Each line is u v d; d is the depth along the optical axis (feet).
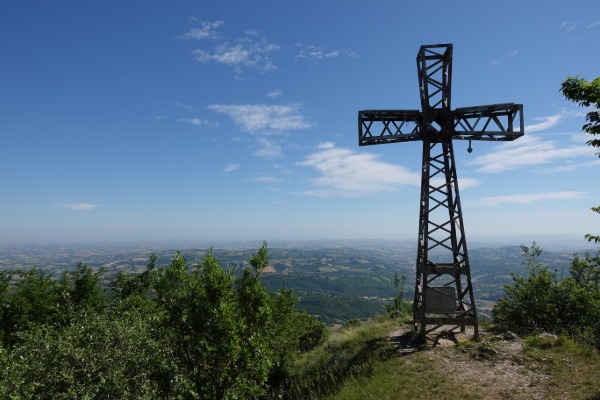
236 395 24.79
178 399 24.38
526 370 35.04
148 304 47.21
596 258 67.62
